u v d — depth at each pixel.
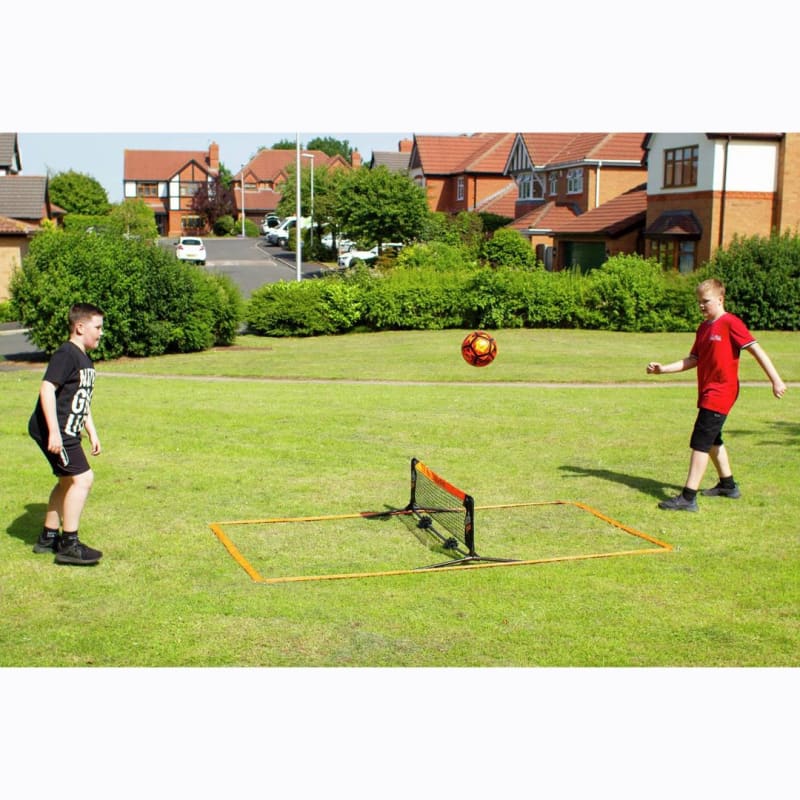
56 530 7.54
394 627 6.13
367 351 24.77
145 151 107.25
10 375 20.28
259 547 7.74
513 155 55.69
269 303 29.91
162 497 9.20
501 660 5.70
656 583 6.92
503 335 28.72
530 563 7.34
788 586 6.86
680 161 37.09
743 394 16.58
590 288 30.70
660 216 38.41
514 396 16.08
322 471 10.35
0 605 6.44
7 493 9.23
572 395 16.30
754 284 30.36
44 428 7.13
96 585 6.82
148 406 14.66
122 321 23.09
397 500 9.22
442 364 21.64
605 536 8.09
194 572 7.11
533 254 44.50
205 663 5.64
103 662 5.65
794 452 11.38
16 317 23.52
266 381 18.94
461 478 10.09
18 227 42.00
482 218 54.81
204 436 12.16
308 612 6.34
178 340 24.59
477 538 8.02
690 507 8.83
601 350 24.58
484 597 6.63
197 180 104.44
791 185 35.12
